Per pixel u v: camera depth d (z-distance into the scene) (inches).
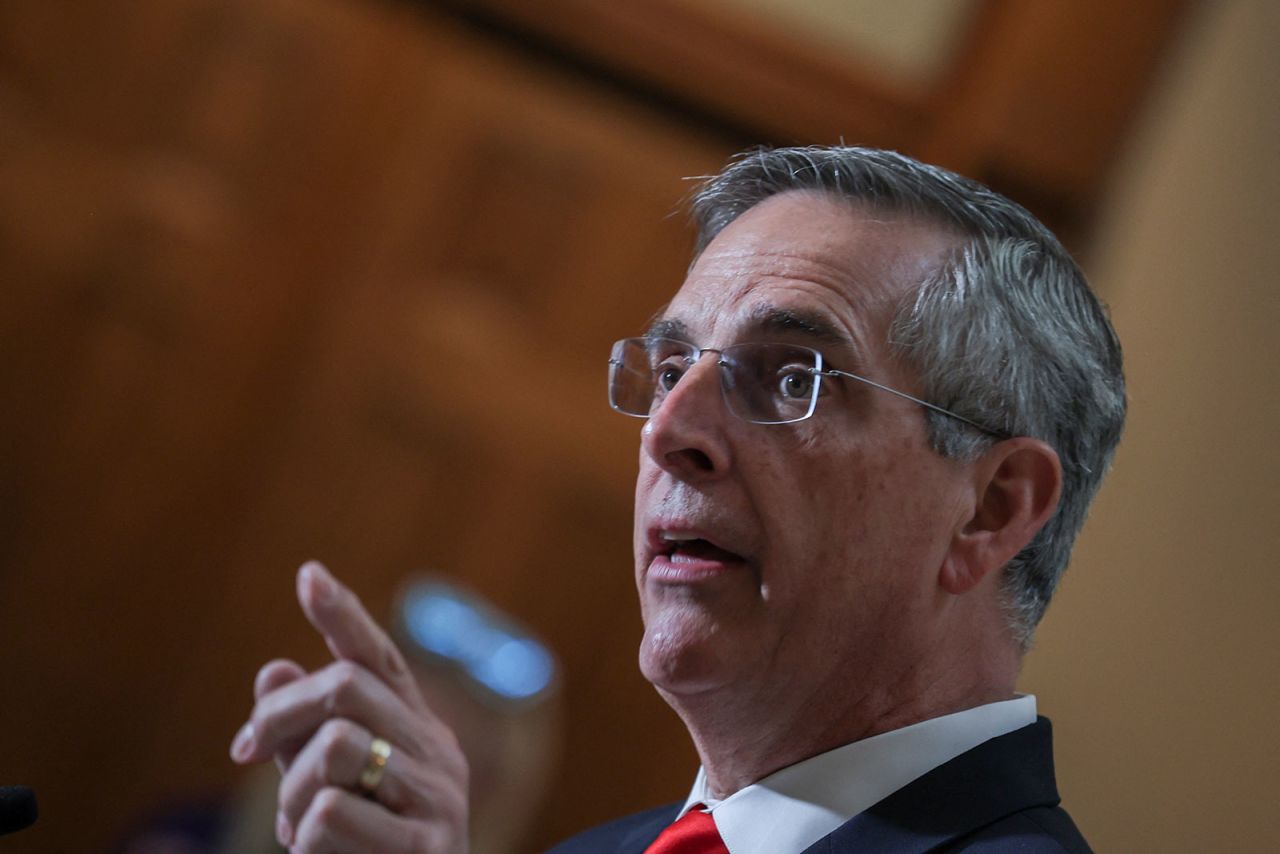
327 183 369.7
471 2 361.7
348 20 367.2
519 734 231.3
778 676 122.5
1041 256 135.6
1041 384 131.0
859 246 129.6
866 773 120.0
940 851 112.0
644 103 364.8
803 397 124.8
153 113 369.4
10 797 88.4
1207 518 322.3
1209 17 338.3
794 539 121.4
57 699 363.9
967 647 127.0
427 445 366.9
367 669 145.4
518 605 361.7
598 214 365.4
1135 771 318.7
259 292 370.0
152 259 368.8
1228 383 325.4
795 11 352.8
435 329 368.2
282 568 366.3
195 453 368.2
